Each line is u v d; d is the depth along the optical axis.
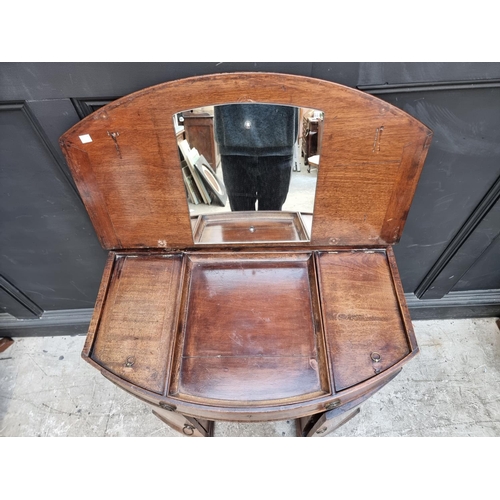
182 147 0.74
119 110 0.68
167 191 0.81
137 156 0.75
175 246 0.92
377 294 0.84
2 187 0.99
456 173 0.99
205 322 0.82
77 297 1.46
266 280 0.88
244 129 0.71
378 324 0.79
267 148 0.73
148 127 0.70
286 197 0.82
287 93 0.66
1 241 1.17
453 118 0.85
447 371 1.44
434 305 1.54
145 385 0.73
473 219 1.13
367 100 0.66
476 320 1.62
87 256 1.25
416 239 1.22
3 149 0.89
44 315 1.53
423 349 1.52
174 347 0.77
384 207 0.83
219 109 0.68
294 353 0.77
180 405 0.71
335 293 0.84
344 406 0.81
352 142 0.72
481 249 1.25
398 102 0.82
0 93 0.76
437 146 0.92
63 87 0.75
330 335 0.77
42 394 1.43
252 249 0.92
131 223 0.87
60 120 0.82
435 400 1.36
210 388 0.73
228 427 1.31
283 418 0.76
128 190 0.81
